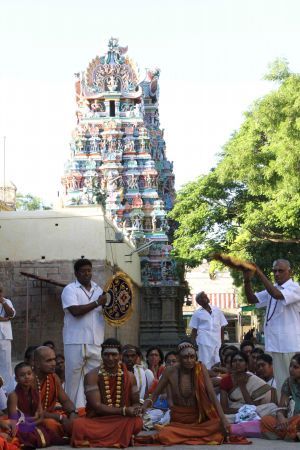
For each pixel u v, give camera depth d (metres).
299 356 12.87
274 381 15.12
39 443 12.16
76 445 12.12
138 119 70.31
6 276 42.03
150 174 69.06
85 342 14.69
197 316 19.55
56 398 13.03
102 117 70.31
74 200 67.00
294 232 43.12
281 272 14.23
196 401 12.59
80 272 14.87
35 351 13.06
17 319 41.72
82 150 69.50
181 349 12.70
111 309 14.97
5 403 14.12
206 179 47.81
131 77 71.62
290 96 38.47
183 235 49.69
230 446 12.03
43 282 41.91
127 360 15.91
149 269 65.44
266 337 14.42
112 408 12.39
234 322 108.00
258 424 13.05
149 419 14.50
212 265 49.53
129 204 68.31
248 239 45.94
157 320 64.06
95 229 42.12
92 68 71.69
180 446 12.09
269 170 39.56
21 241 42.28
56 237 42.31
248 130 42.81
